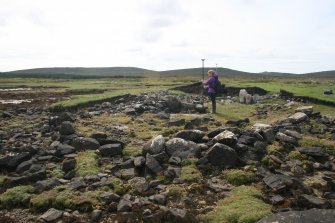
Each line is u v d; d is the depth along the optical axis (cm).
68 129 1633
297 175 1141
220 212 834
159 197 932
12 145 1530
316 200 875
